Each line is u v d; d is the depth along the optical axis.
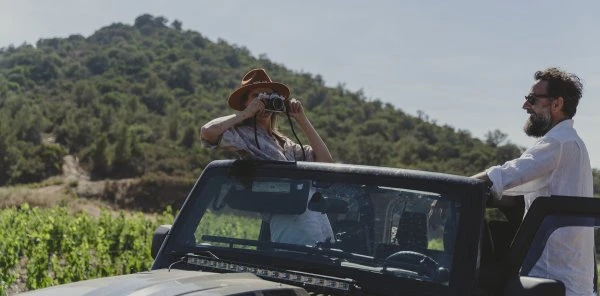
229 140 4.47
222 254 3.83
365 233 3.65
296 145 4.96
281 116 4.89
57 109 118.25
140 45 192.00
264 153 4.57
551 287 3.30
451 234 3.47
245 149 4.52
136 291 3.06
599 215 3.60
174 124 108.56
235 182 4.07
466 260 3.40
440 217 3.53
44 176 83.25
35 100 130.75
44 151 87.31
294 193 3.90
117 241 19.42
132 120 118.19
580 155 4.29
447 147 102.38
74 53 181.00
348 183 3.80
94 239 18.89
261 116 4.67
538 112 4.57
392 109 150.88
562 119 4.55
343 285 3.46
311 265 3.62
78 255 14.88
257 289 3.16
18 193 50.34
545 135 4.33
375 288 3.46
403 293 3.41
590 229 4.11
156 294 3.01
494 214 4.64
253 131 4.62
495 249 4.40
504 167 4.10
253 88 4.82
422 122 135.62
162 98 140.12
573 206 3.60
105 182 74.19
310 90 159.50
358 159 102.06
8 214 23.27
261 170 4.05
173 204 71.94
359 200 3.74
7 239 15.69
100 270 15.03
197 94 150.62
